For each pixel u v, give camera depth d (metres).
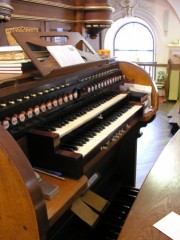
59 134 1.11
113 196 2.04
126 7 5.71
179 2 5.28
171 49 5.57
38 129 1.15
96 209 1.75
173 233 0.77
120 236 0.77
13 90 1.04
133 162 2.20
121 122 1.49
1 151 0.75
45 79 1.22
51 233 1.55
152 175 1.08
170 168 1.13
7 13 1.24
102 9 2.40
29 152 1.06
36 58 1.18
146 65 5.76
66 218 1.68
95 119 1.46
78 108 1.49
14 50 1.19
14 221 0.81
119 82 2.01
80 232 1.70
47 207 0.84
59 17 2.26
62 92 1.34
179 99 5.45
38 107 1.17
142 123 1.94
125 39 6.27
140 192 0.97
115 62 1.98
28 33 1.26
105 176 2.14
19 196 0.77
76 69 1.36
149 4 5.62
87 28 2.54
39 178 0.93
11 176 0.76
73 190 0.92
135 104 1.83
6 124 0.99
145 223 0.82
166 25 5.66
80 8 2.41
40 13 2.03
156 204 0.90
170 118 4.16
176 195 0.95
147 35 6.09
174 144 1.37
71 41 1.58
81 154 1.00
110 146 1.36
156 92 1.99
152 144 3.31
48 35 1.40
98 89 1.68
